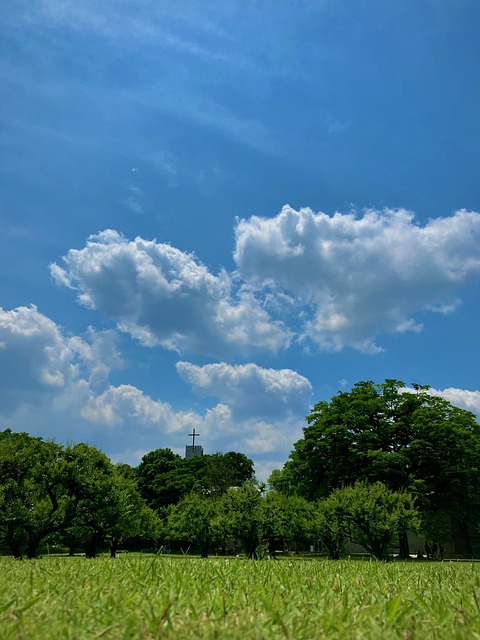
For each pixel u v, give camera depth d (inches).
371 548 1079.0
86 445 984.3
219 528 1277.1
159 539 1915.6
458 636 84.6
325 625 94.4
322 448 1744.6
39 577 180.9
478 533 2044.8
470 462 1702.8
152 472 2805.1
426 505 1556.3
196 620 100.9
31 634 84.5
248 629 91.8
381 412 1803.6
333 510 1105.4
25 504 907.4
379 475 1632.6
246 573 219.8
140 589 147.2
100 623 98.1
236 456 2970.0
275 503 1343.5
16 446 948.0
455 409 1833.2
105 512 975.6
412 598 138.8
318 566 290.7
